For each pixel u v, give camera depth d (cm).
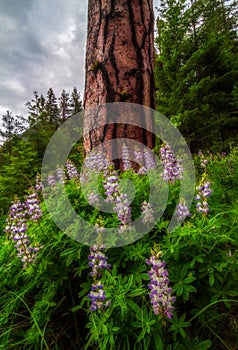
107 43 399
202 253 183
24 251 212
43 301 186
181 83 1508
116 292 167
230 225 211
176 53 1548
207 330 175
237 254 187
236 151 636
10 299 204
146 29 419
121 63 393
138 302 178
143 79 403
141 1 420
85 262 203
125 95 386
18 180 1126
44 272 208
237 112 1544
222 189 315
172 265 182
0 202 1021
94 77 403
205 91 1545
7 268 218
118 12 401
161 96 1645
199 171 439
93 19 418
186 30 1644
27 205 252
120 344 162
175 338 153
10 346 177
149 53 420
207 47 1524
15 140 2545
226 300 160
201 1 1636
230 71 1537
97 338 156
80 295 184
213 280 168
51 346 186
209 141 1539
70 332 195
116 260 202
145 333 157
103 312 162
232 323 186
